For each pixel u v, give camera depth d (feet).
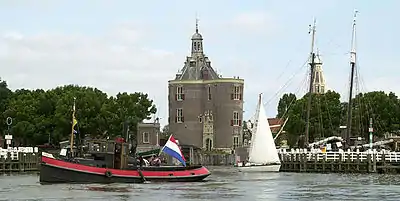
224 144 595.47
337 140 498.69
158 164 284.82
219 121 598.75
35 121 541.75
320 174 351.25
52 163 245.45
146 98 608.19
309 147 419.74
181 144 600.39
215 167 520.01
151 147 555.69
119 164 255.70
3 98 614.34
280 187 242.17
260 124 382.83
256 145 382.63
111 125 541.34
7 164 363.56
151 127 560.61
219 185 251.60
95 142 255.70
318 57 567.59
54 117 532.32
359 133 540.52
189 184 254.68
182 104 609.83
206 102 607.78
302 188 237.66
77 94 544.21
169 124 616.80
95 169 249.34
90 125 533.14
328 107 565.94
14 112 551.59
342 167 367.25
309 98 417.08
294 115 565.53
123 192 213.05
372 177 313.53
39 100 554.46
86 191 215.10
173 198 195.62
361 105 545.85
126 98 586.86
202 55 627.87
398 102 557.33
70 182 246.88
